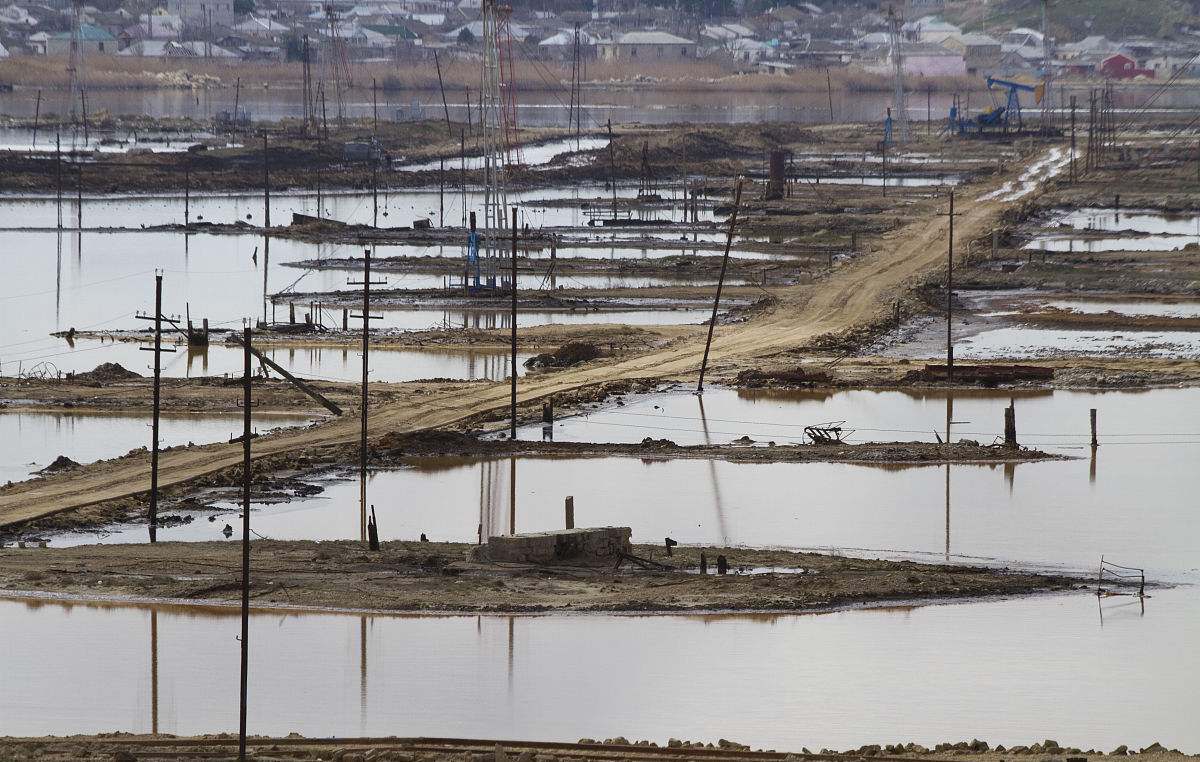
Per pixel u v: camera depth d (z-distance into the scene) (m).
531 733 109.94
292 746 103.81
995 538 168.38
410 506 184.00
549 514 179.88
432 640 132.50
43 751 101.06
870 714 114.62
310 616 139.25
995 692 119.56
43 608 141.00
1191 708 116.12
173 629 135.38
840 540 168.12
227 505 183.62
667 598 143.75
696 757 100.50
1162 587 149.88
